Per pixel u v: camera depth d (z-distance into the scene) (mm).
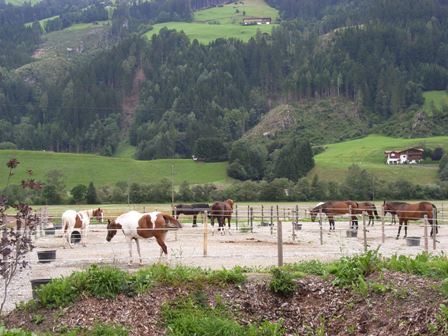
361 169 93125
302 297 11508
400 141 125625
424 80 167875
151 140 145250
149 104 172125
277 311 11258
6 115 175625
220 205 31516
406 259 12398
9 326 10719
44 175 98688
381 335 9797
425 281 10875
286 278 11672
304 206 58219
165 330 10477
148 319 10711
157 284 11633
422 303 10086
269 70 189625
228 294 11562
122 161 110750
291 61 195500
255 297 11508
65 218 24984
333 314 10844
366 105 159875
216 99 168375
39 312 11070
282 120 154875
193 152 128875
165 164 110625
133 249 23422
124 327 10367
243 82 182750
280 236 14977
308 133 148500
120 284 11422
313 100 165250
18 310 11359
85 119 165375
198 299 11352
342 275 11766
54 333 10281
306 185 74562
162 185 72688
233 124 155000
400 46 184000
